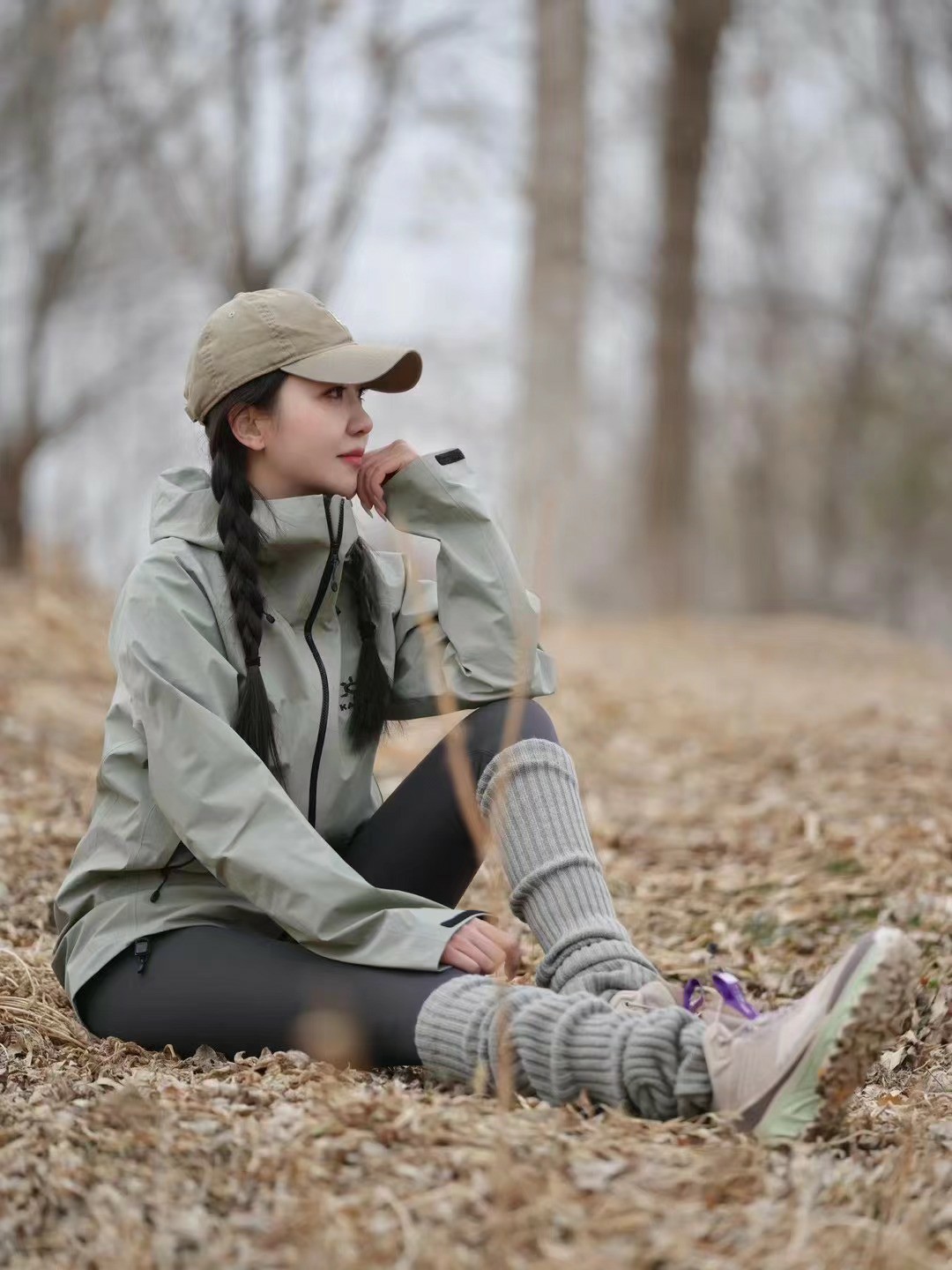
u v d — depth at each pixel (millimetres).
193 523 3924
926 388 40094
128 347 29203
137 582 3838
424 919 3611
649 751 9859
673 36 23938
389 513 4207
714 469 50656
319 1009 3609
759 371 42156
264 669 3891
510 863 3811
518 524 18016
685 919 5812
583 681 12258
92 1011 3949
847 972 3062
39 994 4453
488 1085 3432
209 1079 3623
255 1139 3170
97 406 28516
